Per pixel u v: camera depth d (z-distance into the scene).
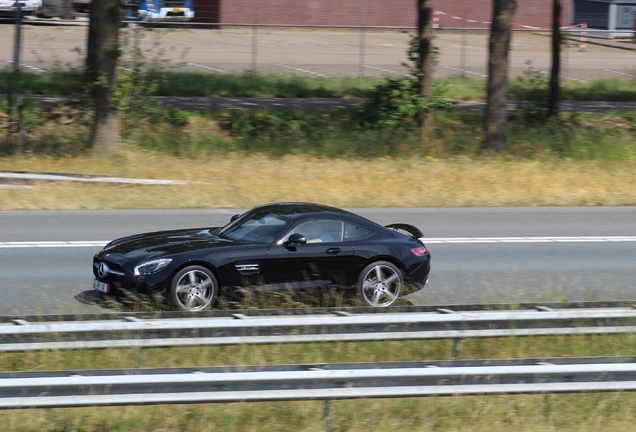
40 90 48.09
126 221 26.08
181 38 77.44
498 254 23.12
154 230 24.75
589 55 82.62
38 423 10.71
